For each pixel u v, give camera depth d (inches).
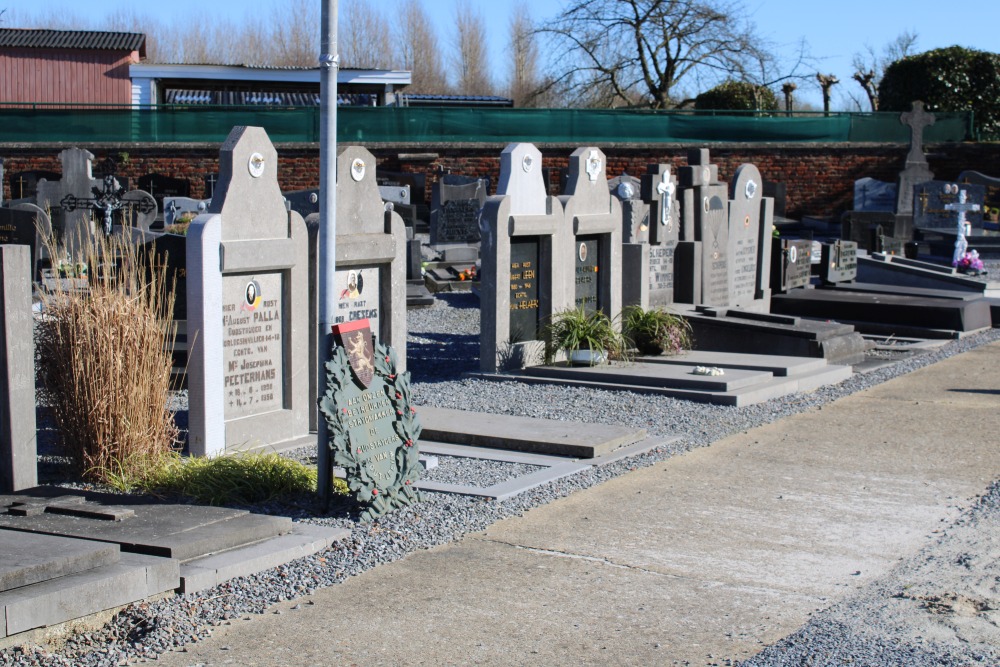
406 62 2861.7
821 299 687.1
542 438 361.7
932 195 1111.6
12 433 283.0
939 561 253.8
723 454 358.6
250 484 293.4
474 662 196.2
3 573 200.8
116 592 212.5
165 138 1245.7
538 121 1344.7
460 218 977.5
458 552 257.8
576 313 505.7
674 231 616.4
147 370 313.7
